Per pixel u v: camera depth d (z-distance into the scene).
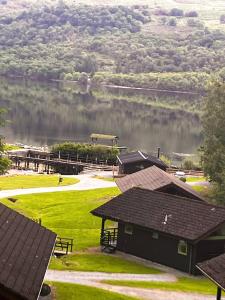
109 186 89.00
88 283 42.34
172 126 198.50
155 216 52.03
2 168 51.00
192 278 48.03
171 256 50.38
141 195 55.56
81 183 90.81
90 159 117.44
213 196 73.62
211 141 81.56
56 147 121.31
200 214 50.25
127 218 52.97
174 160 140.50
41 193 79.62
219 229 49.66
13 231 31.28
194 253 48.75
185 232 48.78
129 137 172.38
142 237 52.47
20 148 128.88
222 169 75.44
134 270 48.25
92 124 192.00
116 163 116.94
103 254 53.16
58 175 101.06
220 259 34.88
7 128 173.62
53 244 33.19
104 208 55.34
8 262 26.80
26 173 104.62
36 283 26.23
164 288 43.22
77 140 160.00
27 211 68.94
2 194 76.69
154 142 166.50
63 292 38.12
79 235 60.12
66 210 70.69
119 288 42.03
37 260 29.23
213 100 83.25
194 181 98.69
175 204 52.62
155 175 68.50
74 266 47.03
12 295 24.14
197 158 137.25
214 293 43.09
